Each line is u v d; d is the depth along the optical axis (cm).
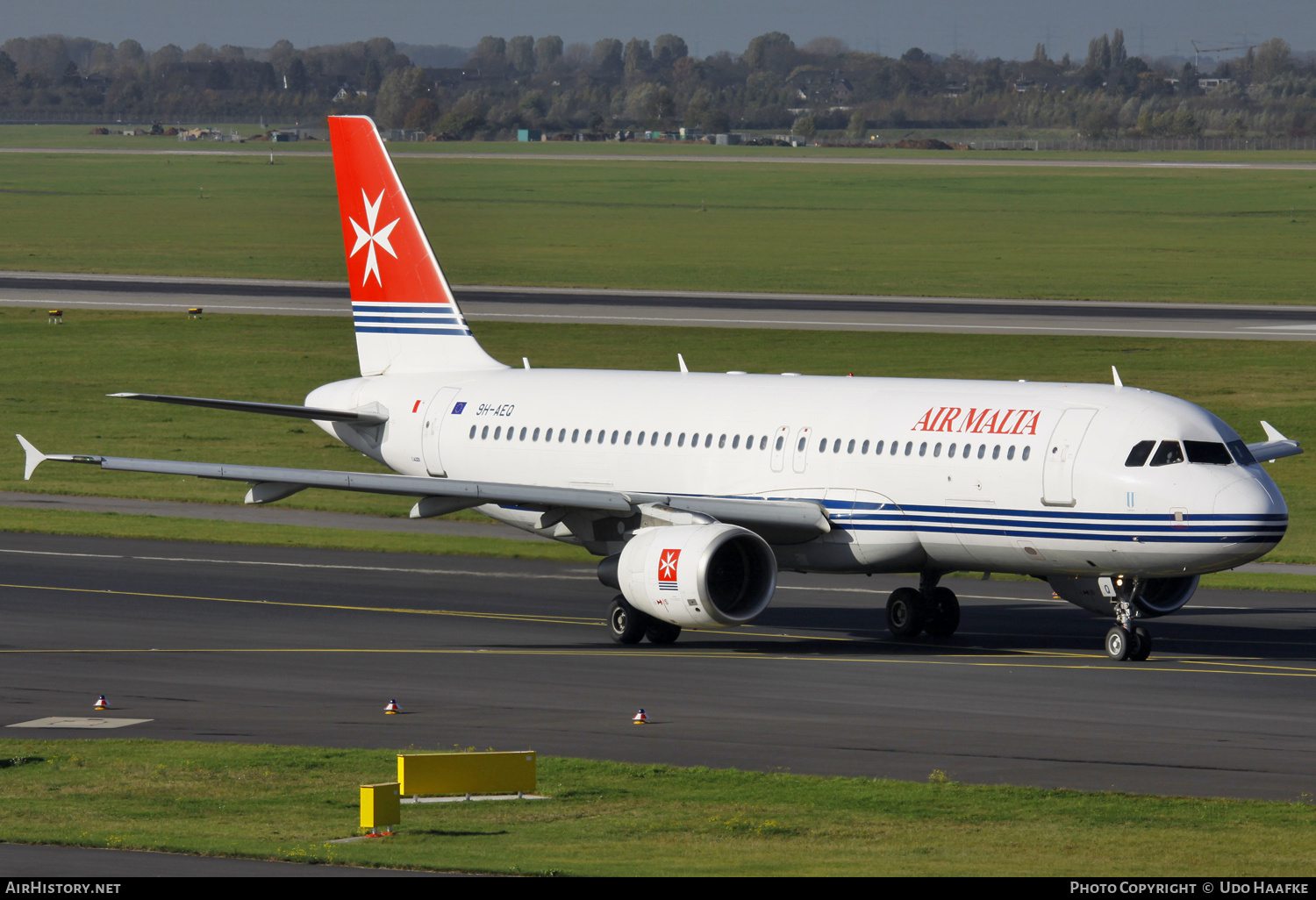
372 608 15838
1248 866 7106
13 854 7075
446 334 17562
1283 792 8731
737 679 12262
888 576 18612
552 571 18550
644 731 10338
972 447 13562
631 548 13612
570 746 9862
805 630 15088
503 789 8438
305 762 9319
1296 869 7038
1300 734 10281
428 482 13425
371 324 18012
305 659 13075
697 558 13075
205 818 8006
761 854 7269
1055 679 12300
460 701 11350
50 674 12331
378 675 12381
